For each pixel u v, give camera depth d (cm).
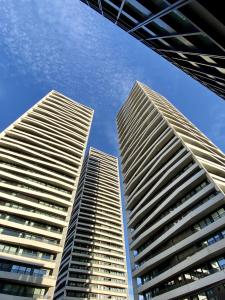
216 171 3316
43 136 5641
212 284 2383
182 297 2744
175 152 4072
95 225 7312
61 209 4291
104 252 6650
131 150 5878
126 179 5459
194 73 2127
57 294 5822
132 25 1770
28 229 3566
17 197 3869
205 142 4812
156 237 3612
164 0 973
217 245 2419
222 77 1477
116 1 1592
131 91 8125
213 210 2780
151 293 3372
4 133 4934
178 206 3325
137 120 6303
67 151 5819
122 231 7562
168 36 1334
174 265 3034
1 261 3131
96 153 10788
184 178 3416
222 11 833
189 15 941
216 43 964
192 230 2962
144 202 4297
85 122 7619
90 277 5909
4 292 2919
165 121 4772
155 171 4350
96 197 8281
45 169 4738
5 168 4184
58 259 3488
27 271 3206
